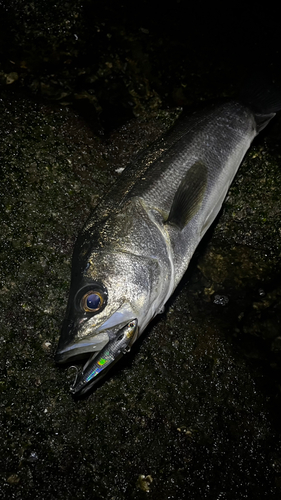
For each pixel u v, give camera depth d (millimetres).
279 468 432
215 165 477
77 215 488
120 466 411
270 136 557
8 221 468
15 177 486
